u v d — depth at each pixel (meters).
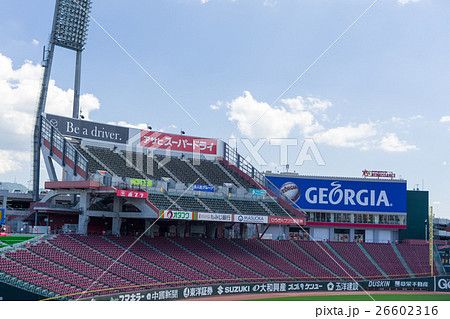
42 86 74.69
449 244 103.56
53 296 49.16
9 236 57.09
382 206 102.12
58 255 57.75
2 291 45.78
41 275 52.19
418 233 104.19
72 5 77.81
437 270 92.00
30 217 69.50
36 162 73.12
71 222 71.38
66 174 69.12
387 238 103.12
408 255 94.56
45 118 72.38
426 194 105.69
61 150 69.38
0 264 50.84
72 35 78.00
